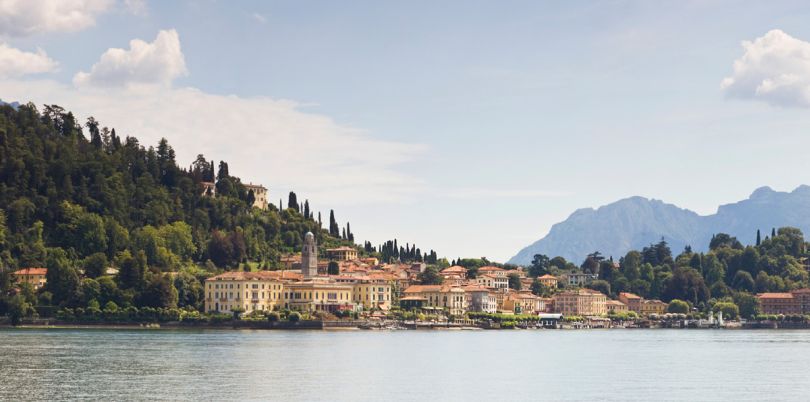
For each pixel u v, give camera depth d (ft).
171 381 618.03
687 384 655.76
